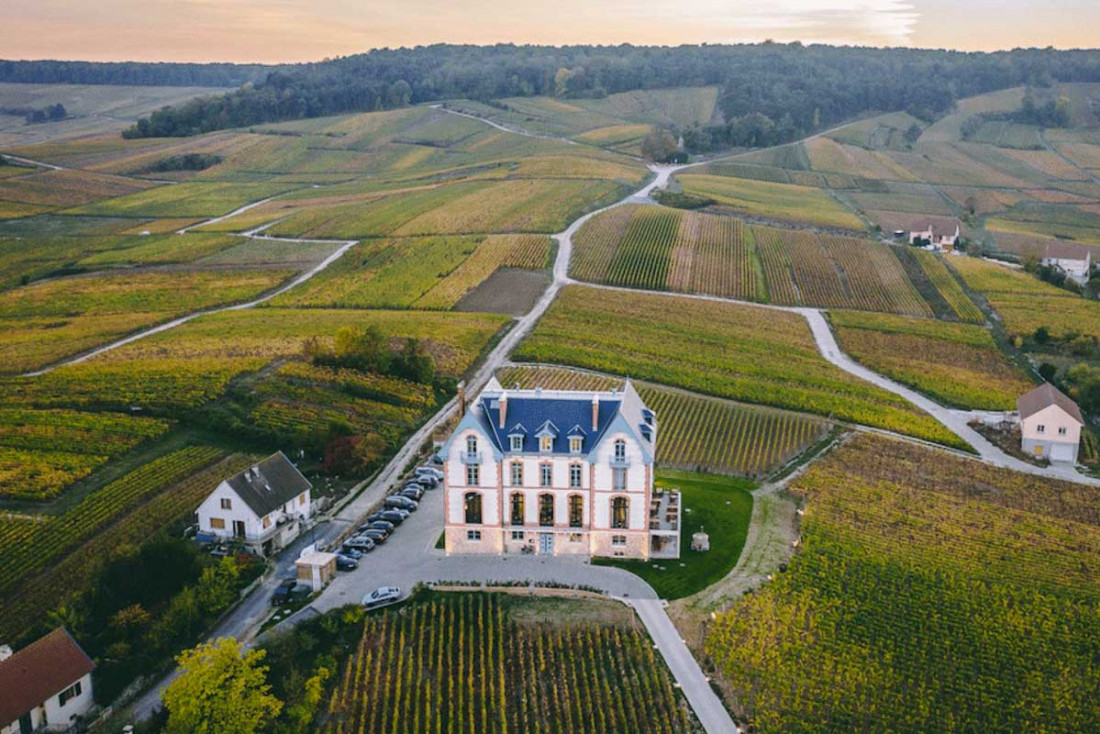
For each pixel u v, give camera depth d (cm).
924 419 18600
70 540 12675
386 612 11288
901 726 9912
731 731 9650
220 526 12812
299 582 11850
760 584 12000
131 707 9819
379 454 15838
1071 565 13125
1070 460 17038
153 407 17175
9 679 9162
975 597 12144
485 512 12450
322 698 9919
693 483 15025
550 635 10919
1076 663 11031
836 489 15062
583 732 9631
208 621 11081
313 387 18438
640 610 11388
